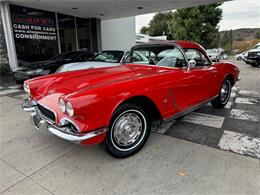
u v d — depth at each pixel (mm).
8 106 4723
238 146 2678
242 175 2104
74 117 2031
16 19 8750
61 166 2336
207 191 1898
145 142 2664
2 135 3156
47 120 2396
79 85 2432
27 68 6188
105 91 2111
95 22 12359
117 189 1958
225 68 3967
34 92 2834
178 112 2928
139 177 2121
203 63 3510
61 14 10750
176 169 2236
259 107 4277
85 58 7543
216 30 23453
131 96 2283
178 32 23516
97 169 2270
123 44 15750
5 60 8766
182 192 1896
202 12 22547
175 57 3115
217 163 2318
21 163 2406
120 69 3236
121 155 2443
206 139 2891
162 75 2646
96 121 2088
